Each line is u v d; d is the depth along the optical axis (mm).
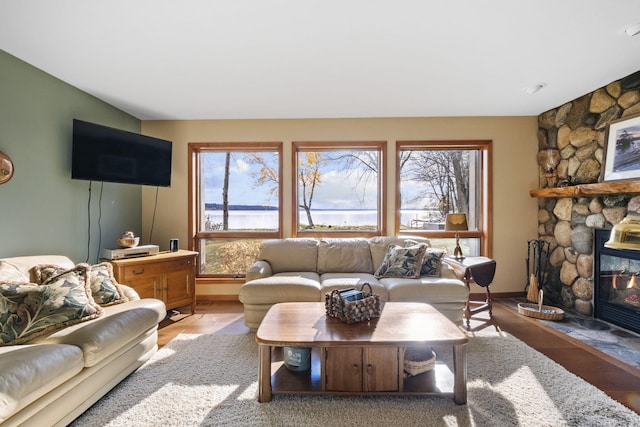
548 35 2072
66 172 2828
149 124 3859
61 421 1462
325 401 1727
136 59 2395
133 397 1767
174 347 2436
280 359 2066
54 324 1710
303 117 3809
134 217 3740
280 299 2678
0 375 1196
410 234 3881
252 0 1728
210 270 3961
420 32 2043
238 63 2463
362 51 2283
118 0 1718
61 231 2783
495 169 3816
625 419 1560
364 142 3826
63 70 2574
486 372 2012
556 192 3305
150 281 2990
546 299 3672
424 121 3820
